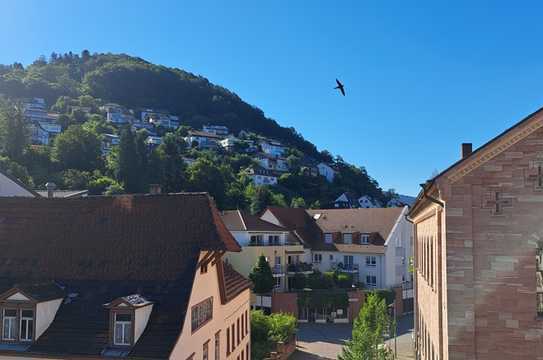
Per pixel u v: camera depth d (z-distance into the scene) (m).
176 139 157.25
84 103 189.62
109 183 95.69
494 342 13.82
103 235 22.38
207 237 21.69
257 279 52.97
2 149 96.75
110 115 181.38
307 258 65.19
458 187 14.20
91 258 21.59
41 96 192.25
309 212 72.69
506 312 13.81
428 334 19.83
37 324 18.67
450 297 14.07
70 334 18.73
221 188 102.19
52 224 23.08
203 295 22.34
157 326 18.77
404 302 60.81
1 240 22.67
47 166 100.00
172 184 98.06
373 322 30.47
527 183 13.90
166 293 19.86
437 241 15.36
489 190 14.06
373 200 141.50
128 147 98.94
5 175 30.89
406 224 65.56
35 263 21.66
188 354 19.73
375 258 61.56
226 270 31.25
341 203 127.88
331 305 54.19
